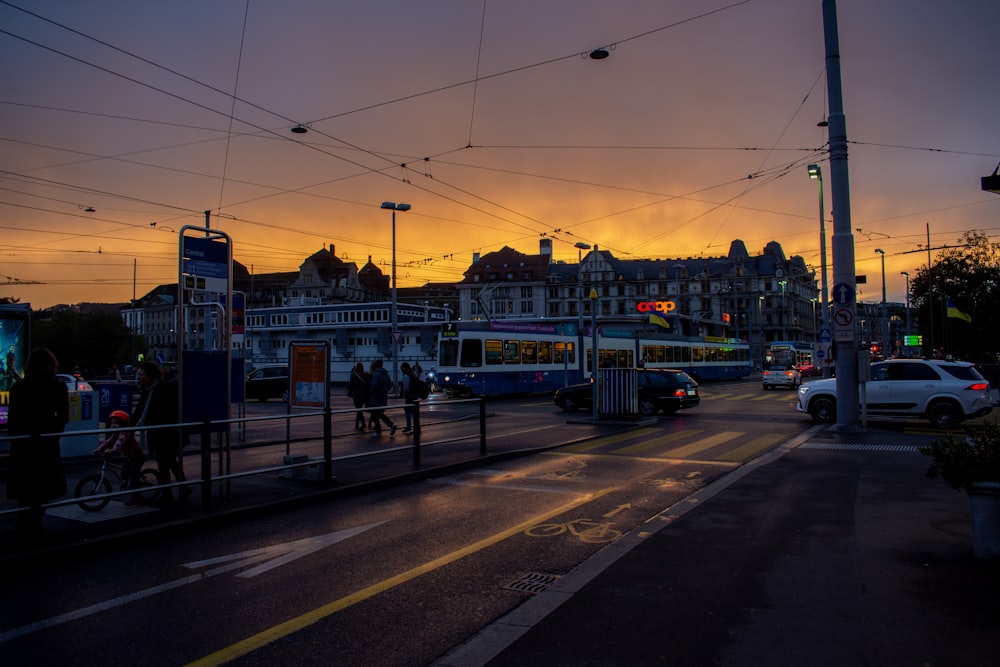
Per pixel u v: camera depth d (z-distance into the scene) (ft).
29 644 14.17
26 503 20.97
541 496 29.48
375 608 16.16
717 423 61.00
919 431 52.21
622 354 131.75
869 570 18.17
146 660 13.35
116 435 26.43
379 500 28.89
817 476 32.94
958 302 130.41
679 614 15.35
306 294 367.86
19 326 41.27
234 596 17.11
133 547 21.74
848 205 50.60
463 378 101.40
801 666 12.58
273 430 61.16
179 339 27.37
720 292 324.80
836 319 51.44
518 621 15.12
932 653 13.00
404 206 102.63
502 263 359.05
